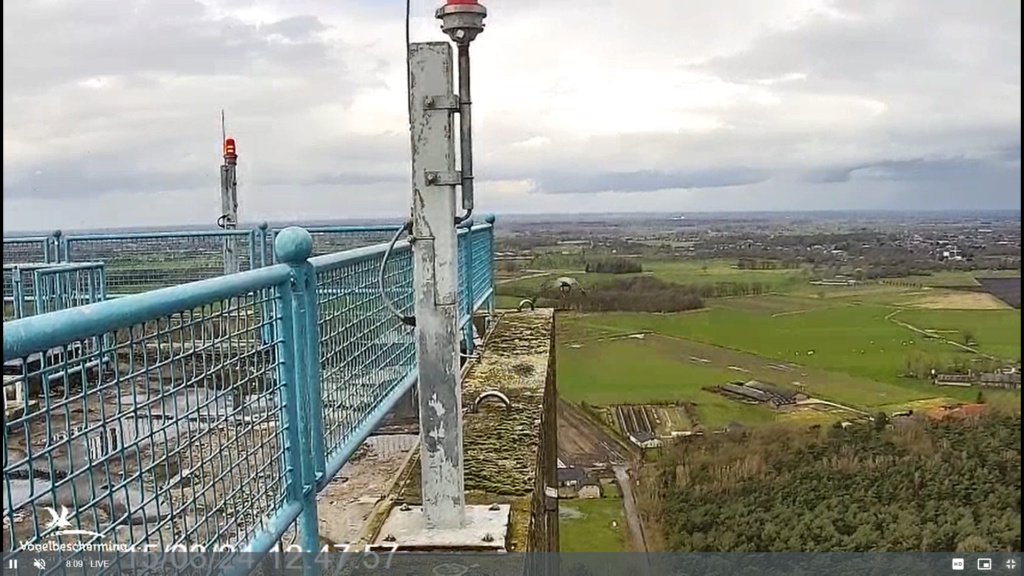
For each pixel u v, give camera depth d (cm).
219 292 173
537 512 320
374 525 276
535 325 709
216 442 179
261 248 702
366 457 432
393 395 331
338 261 259
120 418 142
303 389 227
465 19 247
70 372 148
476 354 583
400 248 337
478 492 307
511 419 403
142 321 145
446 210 260
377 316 317
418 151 257
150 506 163
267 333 207
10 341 110
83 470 133
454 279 265
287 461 216
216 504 178
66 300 595
